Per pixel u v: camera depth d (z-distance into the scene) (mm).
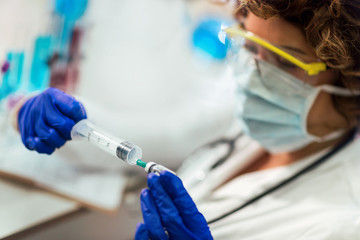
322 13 670
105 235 1316
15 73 1137
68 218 933
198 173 1054
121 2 1587
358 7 660
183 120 1387
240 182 939
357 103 796
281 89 792
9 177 973
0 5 1234
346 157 818
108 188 1041
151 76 1640
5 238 802
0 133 1080
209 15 1735
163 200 616
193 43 1705
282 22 724
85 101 1262
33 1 1282
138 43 1608
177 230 615
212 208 899
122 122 1268
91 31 1467
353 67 711
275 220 790
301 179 838
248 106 851
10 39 1174
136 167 1168
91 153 1093
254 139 899
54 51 1260
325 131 837
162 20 1675
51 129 693
